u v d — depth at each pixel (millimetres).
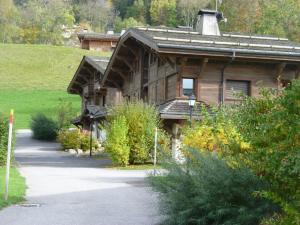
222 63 26891
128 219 11953
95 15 157750
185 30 31125
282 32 73000
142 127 27719
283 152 6777
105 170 25391
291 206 6832
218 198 9492
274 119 6996
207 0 119625
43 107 75188
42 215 12406
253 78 27297
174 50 25031
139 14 145250
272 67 27438
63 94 85500
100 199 15125
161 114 25625
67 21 146375
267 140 7312
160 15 132625
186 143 16625
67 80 94438
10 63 99500
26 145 48844
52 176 21781
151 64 31250
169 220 10344
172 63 26609
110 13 158625
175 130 26812
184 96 26562
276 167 6984
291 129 6652
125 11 157000
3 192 15672
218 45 26141
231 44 26703
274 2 78375
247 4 82625
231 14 82938
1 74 93812
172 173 10188
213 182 9500
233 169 9539
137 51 32875
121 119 27641
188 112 25594
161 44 24906
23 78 93188
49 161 31375
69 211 13016
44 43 139250
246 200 9383
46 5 147625
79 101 79375
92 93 49594
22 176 21234
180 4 125938
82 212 12891
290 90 6762
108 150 27703
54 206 13805
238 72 27125
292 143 6754
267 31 73438
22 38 138125
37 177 21203
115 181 19984
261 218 8969
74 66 101125
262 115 7480
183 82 26594
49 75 96125
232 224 9188
